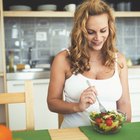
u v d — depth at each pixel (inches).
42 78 104.9
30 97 51.7
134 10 123.0
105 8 48.3
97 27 46.5
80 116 49.3
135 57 129.0
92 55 51.6
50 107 50.9
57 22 120.9
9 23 117.0
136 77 111.1
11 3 116.0
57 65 52.0
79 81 50.2
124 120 41.8
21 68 111.8
